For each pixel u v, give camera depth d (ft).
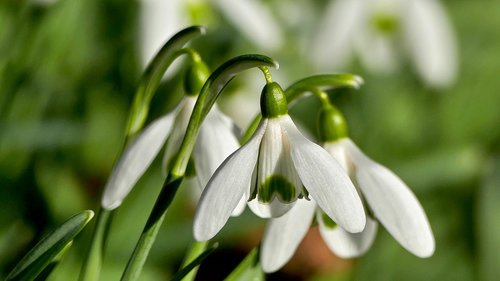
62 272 1.44
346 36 1.87
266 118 1.04
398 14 1.88
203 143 1.09
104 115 1.74
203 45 1.78
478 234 1.67
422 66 1.89
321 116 1.11
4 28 1.53
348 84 1.09
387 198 1.08
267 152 1.03
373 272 1.69
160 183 1.49
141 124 1.13
